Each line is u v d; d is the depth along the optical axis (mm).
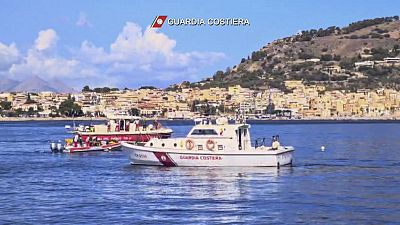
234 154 95250
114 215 61469
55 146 140375
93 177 89750
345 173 93625
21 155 133625
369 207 64875
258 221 58781
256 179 85438
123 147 101500
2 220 59688
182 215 61375
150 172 93000
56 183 83938
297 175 90000
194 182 82438
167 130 154250
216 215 61312
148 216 60875
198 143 96188
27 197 72125
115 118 150625
